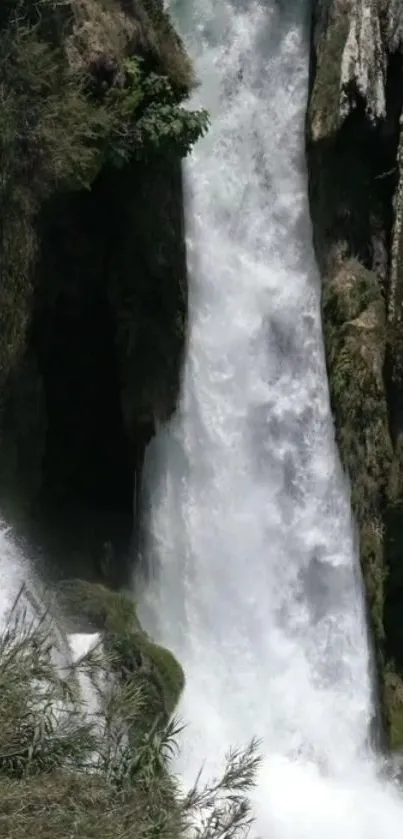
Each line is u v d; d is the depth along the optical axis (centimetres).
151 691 1461
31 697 816
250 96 1980
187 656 1753
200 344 1856
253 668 1775
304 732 1750
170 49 1708
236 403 1864
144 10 1669
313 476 1884
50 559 1661
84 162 1498
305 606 1834
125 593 1773
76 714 859
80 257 1716
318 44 1988
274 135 1980
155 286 1800
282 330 1917
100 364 1784
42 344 1659
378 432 1861
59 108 1462
